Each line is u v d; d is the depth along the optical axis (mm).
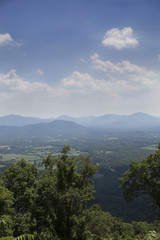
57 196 18844
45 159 22141
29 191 19656
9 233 12172
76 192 18438
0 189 12992
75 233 19531
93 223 21234
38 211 19484
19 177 21688
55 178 20891
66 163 21516
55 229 19781
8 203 13547
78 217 20031
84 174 21844
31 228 18234
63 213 19734
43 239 17812
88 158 21938
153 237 7934
